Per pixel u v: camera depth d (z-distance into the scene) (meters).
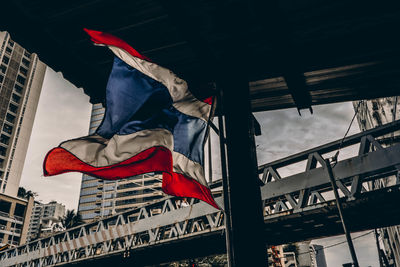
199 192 5.10
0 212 66.25
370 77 7.70
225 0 5.41
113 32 6.48
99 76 7.52
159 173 5.01
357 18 5.84
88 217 97.62
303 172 15.23
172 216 21.34
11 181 76.50
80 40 6.64
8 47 86.81
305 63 6.54
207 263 30.28
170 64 7.09
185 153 5.15
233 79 6.02
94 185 101.88
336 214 14.73
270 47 6.43
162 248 22.44
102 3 5.76
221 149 5.59
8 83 83.88
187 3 5.50
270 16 5.40
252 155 5.25
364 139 14.15
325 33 6.23
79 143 4.48
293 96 7.93
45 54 6.56
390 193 12.80
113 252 25.14
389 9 5.59
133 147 4.54
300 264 59.31
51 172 4.41
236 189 4.89
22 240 69.25
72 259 29.38
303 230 16.78
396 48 6.25
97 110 122.31
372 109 26.27
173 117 5.22
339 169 14.36
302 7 5.60
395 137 18.86
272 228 16.69
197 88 6.29
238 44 6.26
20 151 81.00
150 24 6.23
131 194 88.12
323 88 8.12
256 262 4.36
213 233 18.62
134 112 4.83
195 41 5.82
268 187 16.22
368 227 15.84
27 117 85.56
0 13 5.66
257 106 9.23
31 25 6.09
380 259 24.53
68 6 5.81
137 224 23.70
